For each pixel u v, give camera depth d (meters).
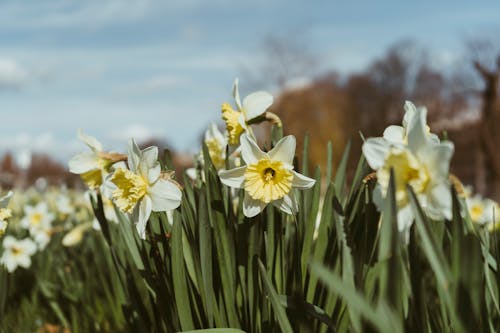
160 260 0.79
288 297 0.70
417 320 0.60
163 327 0.84
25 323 1.22
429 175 0.54
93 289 1.31
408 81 11.59
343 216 0.64
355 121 11.72
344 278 0.61
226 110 0.77
